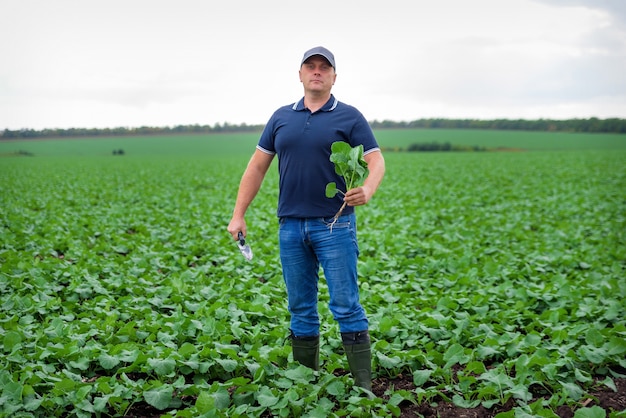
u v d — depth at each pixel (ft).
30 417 13.39
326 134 14.34
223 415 13.24
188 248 34.63
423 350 18.45
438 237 38.47
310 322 15.67
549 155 184.55
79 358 16.51
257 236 38.37
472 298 22.77
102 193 71.46
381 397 15.43
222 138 336.08
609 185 79.30
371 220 46.47
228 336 17.83
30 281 24.63
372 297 23.09
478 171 113.29
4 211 49.75
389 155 206.90
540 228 43.45
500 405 14.89
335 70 14.74
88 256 30.50
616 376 16.81
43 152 262.67
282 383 14.78
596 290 24.49
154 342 18.43
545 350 16.97
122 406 14.33
